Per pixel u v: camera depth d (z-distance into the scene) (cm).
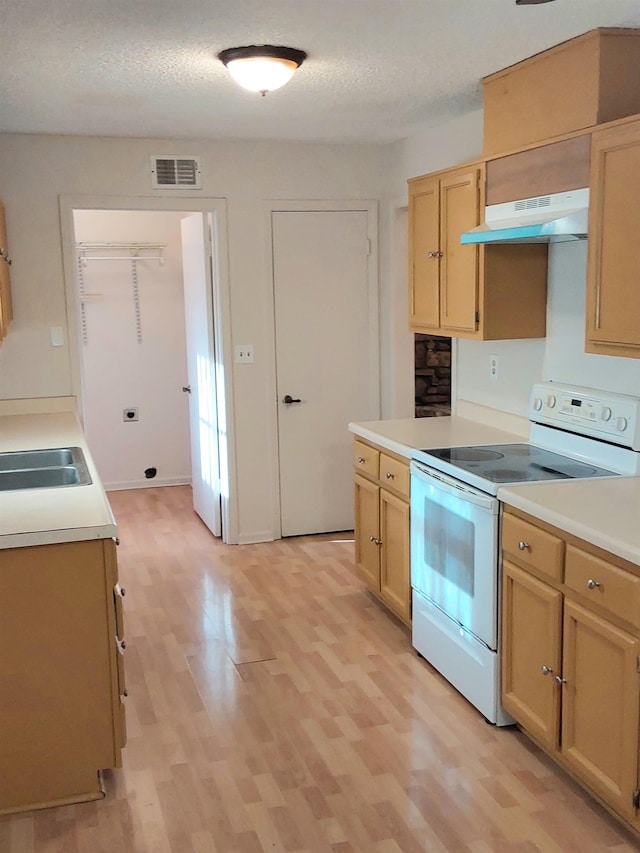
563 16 265
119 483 654
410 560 357
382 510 385
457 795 258
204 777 270
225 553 496
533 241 339
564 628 251
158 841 239
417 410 598
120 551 502
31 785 257
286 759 279
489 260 342
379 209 509
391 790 261
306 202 494
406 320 516
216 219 481
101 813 253
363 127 439
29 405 458
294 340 506
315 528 529
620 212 261
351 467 529
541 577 261
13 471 342
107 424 645
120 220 627
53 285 454
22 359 454
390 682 333
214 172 475
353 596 425
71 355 461
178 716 308
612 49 283
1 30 265
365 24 267
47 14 250
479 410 412
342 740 290
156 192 466
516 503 268
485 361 405
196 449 567
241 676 340
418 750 283
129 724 303
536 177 308
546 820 245
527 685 274
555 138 294
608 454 306
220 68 313
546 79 310
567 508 251
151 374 650
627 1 251
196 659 356
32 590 250
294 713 309
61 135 444
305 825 245
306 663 351
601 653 234
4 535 242
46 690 255
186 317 570
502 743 287
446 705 314
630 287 259
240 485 509
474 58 313
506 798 256
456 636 318
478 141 399
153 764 278
